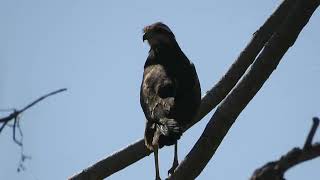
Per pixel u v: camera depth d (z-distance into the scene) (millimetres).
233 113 12055
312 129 7770
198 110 14047
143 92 14156
